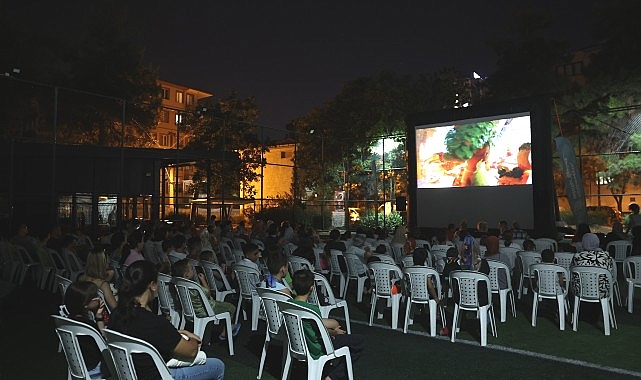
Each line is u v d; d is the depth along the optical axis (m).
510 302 8.62
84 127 29.05
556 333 6.85
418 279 6.78
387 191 32.50
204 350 6.15
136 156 19.91
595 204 30.97
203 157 20.69
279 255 5.63
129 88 30.94
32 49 26.75
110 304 5.57
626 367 5.41
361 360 5.70
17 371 5.46
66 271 9.42
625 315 7.95
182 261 5.94
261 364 5.21
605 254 7.09
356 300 9.43
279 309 4.59
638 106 20.69
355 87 37.56
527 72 32.41
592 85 26.27
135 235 8.30
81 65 30.45
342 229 27.78
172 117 52.91
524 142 16.16
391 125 33.47
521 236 14.02
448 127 17.84
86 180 19.72
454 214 17.61
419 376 5.18
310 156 36.38
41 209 18.92
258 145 32.12
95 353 3.86
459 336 6.73
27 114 25.45
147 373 3.38
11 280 10.55
